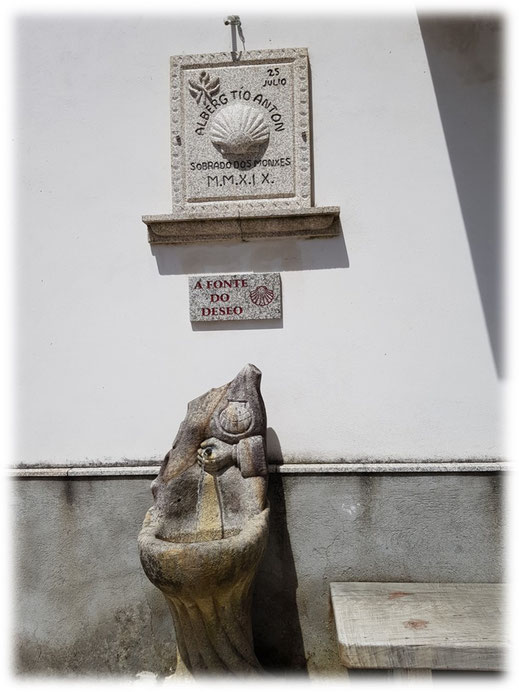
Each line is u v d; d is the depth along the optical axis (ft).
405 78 13.65
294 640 13.05
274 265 13.79
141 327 14.03
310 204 13.58
